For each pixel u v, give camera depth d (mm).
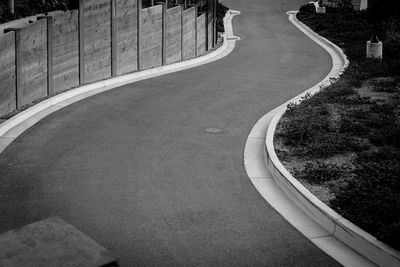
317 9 43500
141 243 8016
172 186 10219
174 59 24625
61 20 16547
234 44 31312
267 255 7789
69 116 14594
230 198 9766
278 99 17562
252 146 12773
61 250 5754
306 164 10977
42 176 10484
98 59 18859
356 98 16109
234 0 56344
